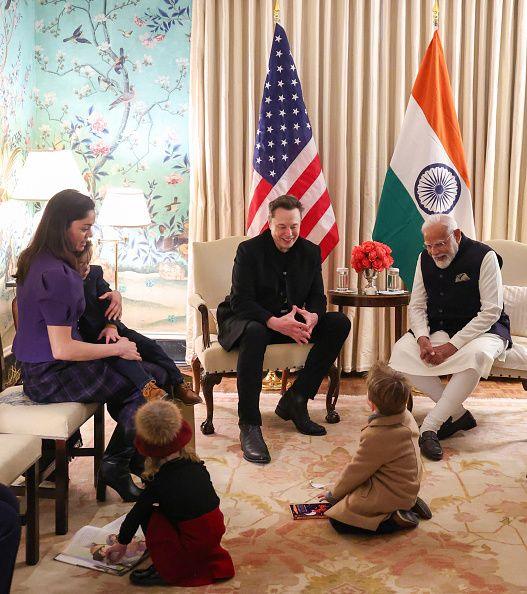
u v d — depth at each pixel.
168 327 5.32
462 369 3.53
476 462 3.38
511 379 4.92
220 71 4.90
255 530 2.69
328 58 4.90
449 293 3.79
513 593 2.25
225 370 3.74
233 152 5.00
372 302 4.18
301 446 3.59
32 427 2.61
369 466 2.63
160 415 2.25
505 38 4.88
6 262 4.68
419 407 4.25
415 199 4.75
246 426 3.49
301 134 4.75
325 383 4.91
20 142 4.89
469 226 4.79
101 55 5.10
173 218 5.22
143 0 5.05
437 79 4.71
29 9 4.98
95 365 2.78
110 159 5.18
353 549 2.54
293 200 3.77
